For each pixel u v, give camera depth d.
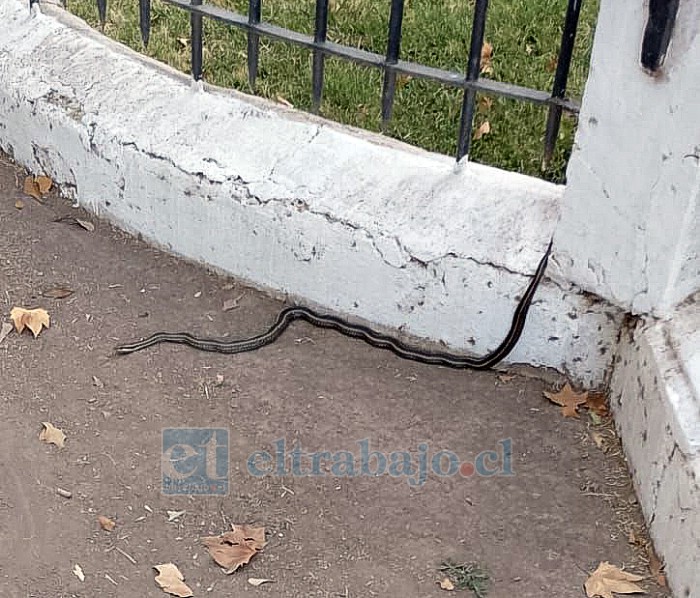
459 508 1.35
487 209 1.52
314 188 1.59
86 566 1.24
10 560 1.24
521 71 2.09
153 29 2.22
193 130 1.69
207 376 1.54
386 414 1.49
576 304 1.47
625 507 1.36
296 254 1.62
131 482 1.36
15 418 1.44
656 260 1.34
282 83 2.07
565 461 1.43
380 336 1.61
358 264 1.57
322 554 1.28
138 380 1.52
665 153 1.28
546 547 1.30
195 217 1.69
